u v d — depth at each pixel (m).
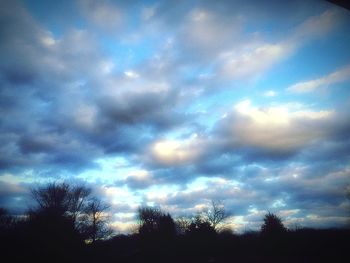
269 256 28.92
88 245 35.09
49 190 33.75
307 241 30.78
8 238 27.05
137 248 40.25
